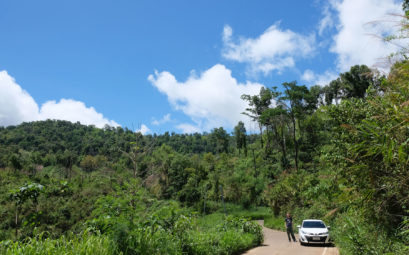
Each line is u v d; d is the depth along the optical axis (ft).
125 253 18.29
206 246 28.81
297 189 94.27
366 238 19.61
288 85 175.01
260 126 204.23
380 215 14.89
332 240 47.14
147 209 24.70
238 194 187.32
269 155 228.22
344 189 16.40
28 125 617.62
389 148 9.90
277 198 104.42
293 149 198.49
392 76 9.30
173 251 22.27
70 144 519.19
